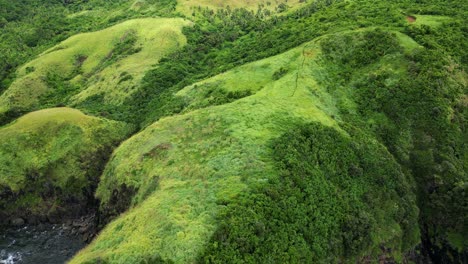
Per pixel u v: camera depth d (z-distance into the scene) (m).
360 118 71.62
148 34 145.88
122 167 67.12
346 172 57.44
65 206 77.50
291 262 42.25
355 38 86.38
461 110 71.94
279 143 56.22
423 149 66.94
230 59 114.88
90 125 88.75
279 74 82.06
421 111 70.38
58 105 117.75
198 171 53.91
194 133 64.94
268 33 120.62
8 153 81.00
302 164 53.41
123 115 100.25
